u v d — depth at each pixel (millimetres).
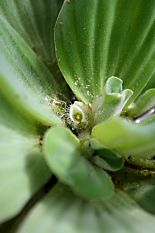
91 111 255
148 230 213
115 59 263
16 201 216
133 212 225
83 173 224
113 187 229
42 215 216
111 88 250
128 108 262
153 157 252
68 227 211
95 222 215
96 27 259
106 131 229
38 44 277
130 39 262
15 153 229
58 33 258
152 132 218
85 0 256
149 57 261
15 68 249
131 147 231
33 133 242
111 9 259
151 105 260
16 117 236
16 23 274
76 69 260
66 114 258
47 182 238
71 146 234
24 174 225
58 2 280
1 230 228
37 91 257
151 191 238
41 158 234
